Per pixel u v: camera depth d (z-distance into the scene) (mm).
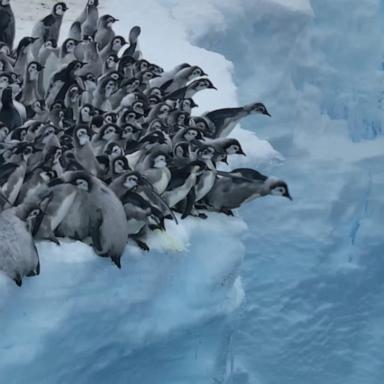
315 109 28859
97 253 11391
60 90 14367
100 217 11203
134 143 12805
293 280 26938
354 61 29641
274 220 27359
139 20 22172
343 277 27578
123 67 15727
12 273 10641
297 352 26594
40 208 10906
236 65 25094
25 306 10891
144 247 11812
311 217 27609
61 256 11172
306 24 26219
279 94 26078
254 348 26391
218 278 12789
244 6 25000
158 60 19688
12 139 12414
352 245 28250
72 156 12039
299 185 27953
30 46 16062
